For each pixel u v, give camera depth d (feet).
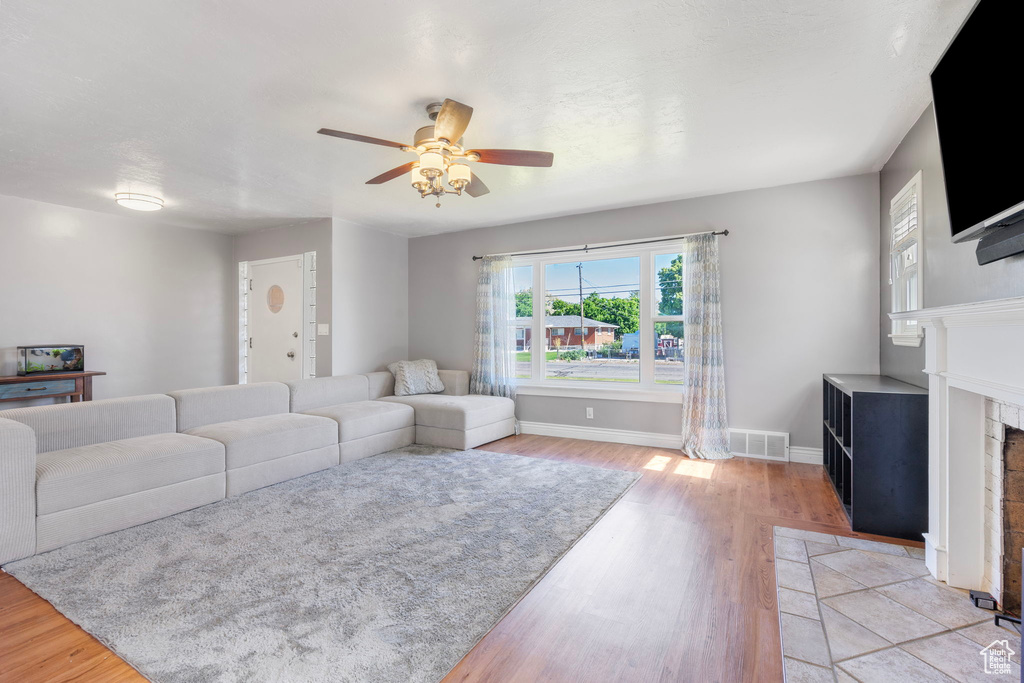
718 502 10.08
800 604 6.24
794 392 13.12
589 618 5.95
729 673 4.95
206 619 5.81
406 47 6.68
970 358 6.10
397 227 18.21
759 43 6.66
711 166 11.59
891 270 10.92
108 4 5.69
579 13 5.98
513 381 17.31
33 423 8.89
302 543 7.98
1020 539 5.93
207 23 6.10
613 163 11.33
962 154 5.81
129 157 10.80
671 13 6.00
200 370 18.43
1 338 13.75
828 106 8.54
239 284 19.26
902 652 5.26
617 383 15.98
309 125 9.14
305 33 6.34
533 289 17.37
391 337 19.07
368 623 5.77
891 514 8.38
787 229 13.10
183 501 9.32
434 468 12.50
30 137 9.68
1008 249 5.25
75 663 5.04
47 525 7.56
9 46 6.55
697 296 13.93
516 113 8.71
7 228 13.84
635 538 8.30
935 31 6.41
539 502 10.01
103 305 15.83
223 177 12.20
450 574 6.99
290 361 17.88
